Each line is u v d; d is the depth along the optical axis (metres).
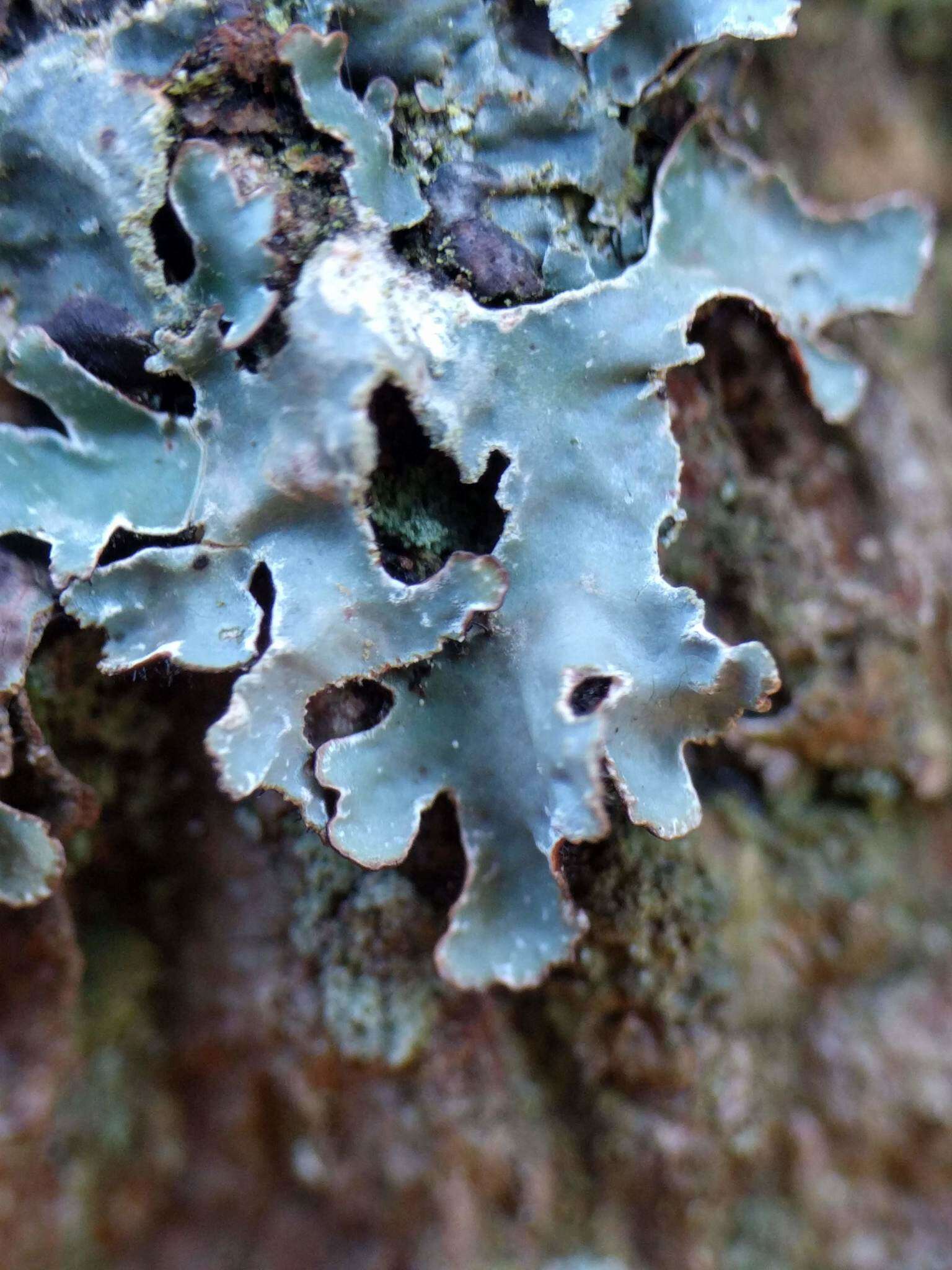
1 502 0.09
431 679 0.09
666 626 0.09
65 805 0.10
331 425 0.09
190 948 0.11
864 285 0.10
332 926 0.10
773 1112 0.11
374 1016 0.10
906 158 0.12
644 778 0.09
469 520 0.10
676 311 0.10
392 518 0.09
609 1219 0.11
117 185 0.09
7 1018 0.10
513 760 0.09
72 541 0.09
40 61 0.09
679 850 0.10
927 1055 0.11
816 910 0.11
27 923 0.10
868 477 0.11
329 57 0.09
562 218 0.10
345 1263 0.11
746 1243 0.11
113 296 0.09
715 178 0.10
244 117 0.09
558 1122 0.11
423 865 0.10
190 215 0.09
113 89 0.09
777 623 0.11
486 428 0.09
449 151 0.10
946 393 0.12
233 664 0.09
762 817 0.11
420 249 0.09
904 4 0.12
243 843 0.10
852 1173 0.11
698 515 0.10
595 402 0.09
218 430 0.09
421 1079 0.11
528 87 0.10
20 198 0.09
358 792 0.09
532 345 0.09
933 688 0.11
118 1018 0.11
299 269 0.09
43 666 0.10
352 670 0.09
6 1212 0.10
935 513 0.11
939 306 0.12
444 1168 0.11
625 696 0.09
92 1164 0.11
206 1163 0.11
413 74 0.10
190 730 0.10
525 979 0.09
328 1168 0.11
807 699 0.11
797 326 0.10
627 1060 0.11
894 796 0.11
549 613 0.09
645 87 0.10
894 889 0.11
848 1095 0.11
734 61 0.10
